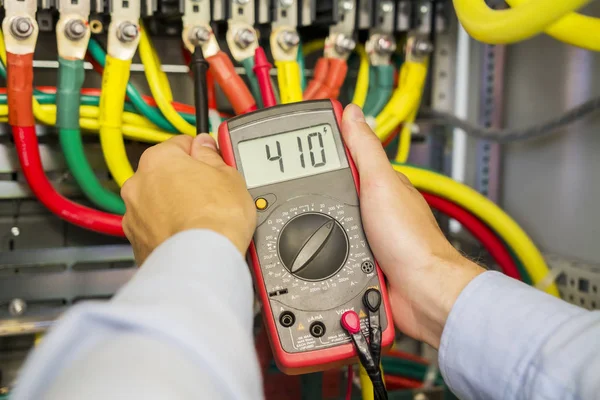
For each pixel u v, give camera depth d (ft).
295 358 1.87
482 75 3.60
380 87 3.14
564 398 1.37
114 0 2.64
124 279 3.05
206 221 1.40
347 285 1.95
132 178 1.72
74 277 2.98
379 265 1.99
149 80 2.74
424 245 1.89
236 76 2.76
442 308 1.82
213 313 0.91
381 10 3.13
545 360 1.45
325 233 1.98
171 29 3.06
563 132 3.15
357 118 2.10
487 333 1.63
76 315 0.76
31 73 2.51
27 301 2.91
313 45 3.24
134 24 2.64
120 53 2.64
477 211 3.10
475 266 1.89
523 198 3.50
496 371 1.57
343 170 2.07
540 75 3.28
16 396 0.70
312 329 1.90
